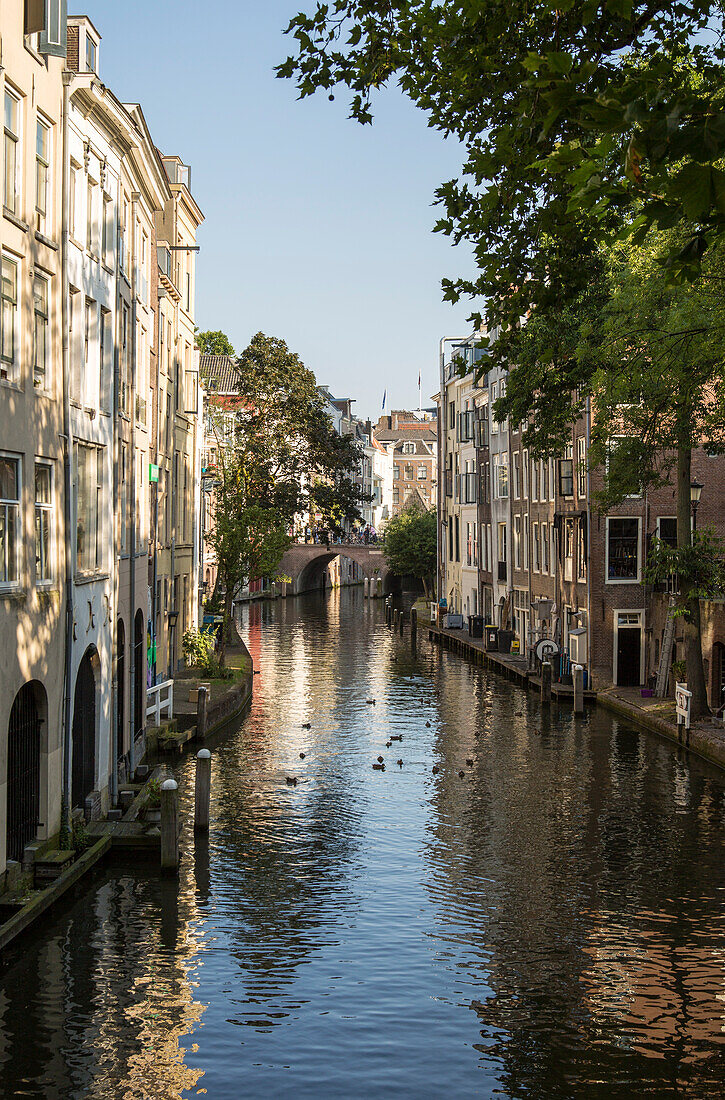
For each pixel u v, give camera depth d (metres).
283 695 40.84
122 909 16.41
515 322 11.99
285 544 51.69
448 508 73.94
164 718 30.53
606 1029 12.62
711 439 29.89
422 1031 12.48
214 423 54.72
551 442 30.23
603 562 39.66
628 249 25.41
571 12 9.51
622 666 39.94
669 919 16.50
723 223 5.52
